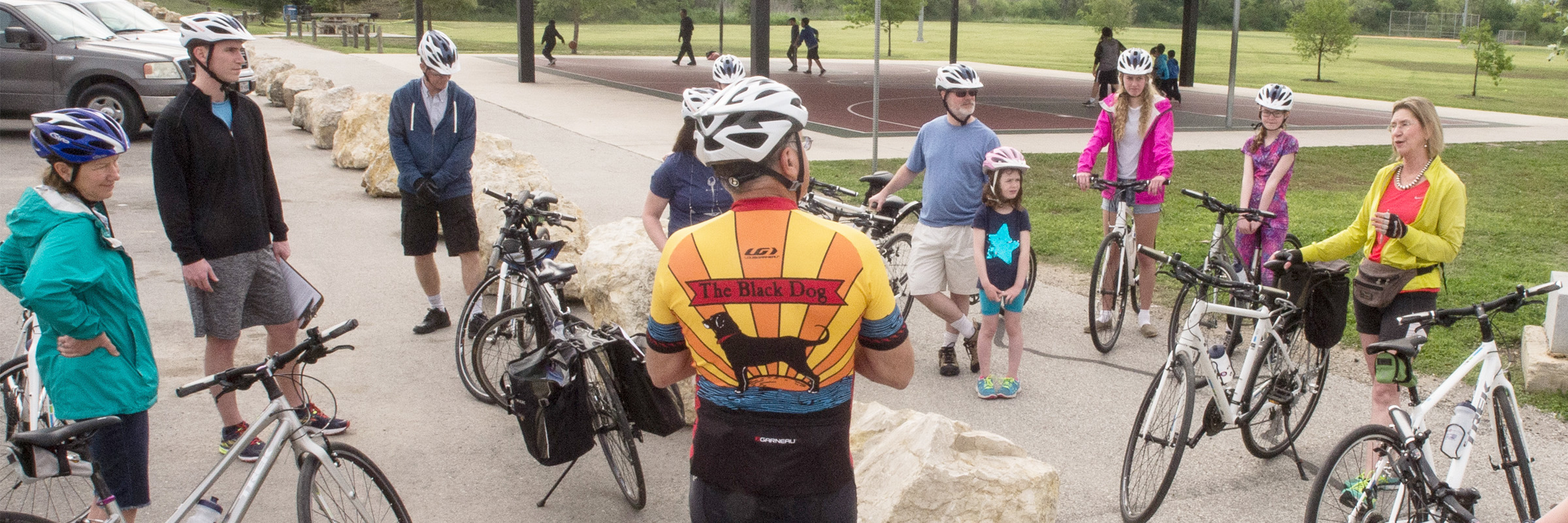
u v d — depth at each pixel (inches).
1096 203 450.0
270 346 185.5
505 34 2245.3
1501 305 140.6
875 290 89.7
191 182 164.7
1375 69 1758.1
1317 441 194.4
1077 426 200.2
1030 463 147.3
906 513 138.6
